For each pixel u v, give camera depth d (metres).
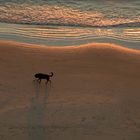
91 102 22.05
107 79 24.45
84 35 30.66
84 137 19.58
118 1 36.00
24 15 32.88
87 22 32.47
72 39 29.92
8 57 26.11
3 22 31.73
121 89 23.50
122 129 20.20
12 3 34.59
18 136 19.41
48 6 34.50
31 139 19.31
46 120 20.50
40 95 22.42
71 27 31.67
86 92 22.95
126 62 26.67
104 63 26.31
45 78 23.25
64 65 25.72
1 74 24.20
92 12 34.03
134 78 24.81
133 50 28.62
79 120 20.61
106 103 22.05
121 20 33.16
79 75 24.66
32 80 23.77
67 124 20.31
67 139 19.44
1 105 21.41
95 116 20.95
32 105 21.53
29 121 20.36
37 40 29.42
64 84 23.59
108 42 29.81
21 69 24.91
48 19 32.53
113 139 19.55
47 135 19.59
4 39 29.17
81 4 35.12
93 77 24.55
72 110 21.30
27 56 26.47
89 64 26.03
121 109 21.62
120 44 29.67
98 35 30.80
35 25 31.62
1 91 22.58
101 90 23.25
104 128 20.19
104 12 34.16
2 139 19.17
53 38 29.89
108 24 32.47
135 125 20.53
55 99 22.16
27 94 22.47
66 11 33.88
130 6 35.34
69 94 22.67
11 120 20.36
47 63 25.84
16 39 29.33
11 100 21.88
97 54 27.36
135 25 32.53
